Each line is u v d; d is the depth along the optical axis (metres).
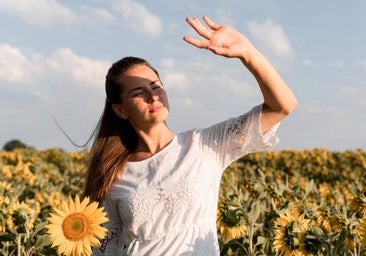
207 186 3.40
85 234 3.24
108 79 3.61
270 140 3.36
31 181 8.47
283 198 5.70
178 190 3.35
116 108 3.64
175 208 3.35
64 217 3.26
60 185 9.42
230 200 4.62
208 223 3.40
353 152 14.79
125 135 3.73
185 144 3.54
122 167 3.59
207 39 2.98
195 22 2.97
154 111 3.47
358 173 13.30
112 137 3.73
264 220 5.57
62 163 14.49
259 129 3.33
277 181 8.49
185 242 3.32
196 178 3.38
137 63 3.57
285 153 15.59
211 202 3.42
